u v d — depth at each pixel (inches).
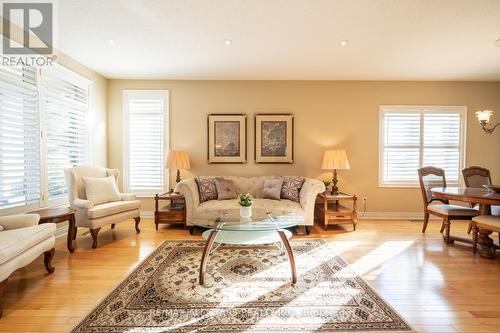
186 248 119.3
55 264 100.8
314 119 179.5
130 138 177.9
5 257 67.1
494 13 97.1
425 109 179.3
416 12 96.7
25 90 113.2
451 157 179.5
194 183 153.5
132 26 107.2
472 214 123.2
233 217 105.5
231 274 92.3
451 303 74.5
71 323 65.2
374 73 164.7
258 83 178.5
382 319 66.9
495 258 107.2
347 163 159.9
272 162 178.7
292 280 85.4
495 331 62.5
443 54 135.2
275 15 98.8
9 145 106.3
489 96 179.2
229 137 178.1
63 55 135.5
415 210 179.5
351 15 98.8
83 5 92.4
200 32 112.0
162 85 177.6
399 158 179.5
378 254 111.6
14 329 62.8
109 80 176.7
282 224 93.0
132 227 154.9
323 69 157.6
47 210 112.5
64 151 138.9
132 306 72.4
